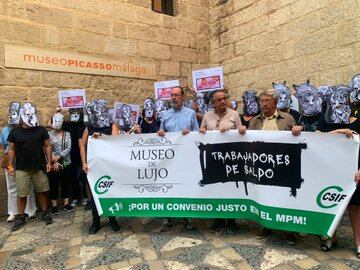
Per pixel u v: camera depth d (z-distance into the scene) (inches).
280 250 126.8
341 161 120.3
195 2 302.4
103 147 154.6
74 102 212.5
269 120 143.8
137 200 151.7
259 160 135.4
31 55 214.5
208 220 167.5
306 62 227.0
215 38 305.6
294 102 192.9
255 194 137.4
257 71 265.3
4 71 204.5
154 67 275.7
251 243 134.8
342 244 130.0
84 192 219.0
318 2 217.5
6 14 205.8
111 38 251.6
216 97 151.6
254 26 266.4
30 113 174.9
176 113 162.2
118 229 159.3
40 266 125.8
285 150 130.3
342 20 203.9
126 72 259.3
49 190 192.4
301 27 229.5
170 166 149.6
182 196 148.1
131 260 125.5
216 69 206.1
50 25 222.8
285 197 129.6
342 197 119.3
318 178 124.1
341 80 205.8
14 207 190.1
